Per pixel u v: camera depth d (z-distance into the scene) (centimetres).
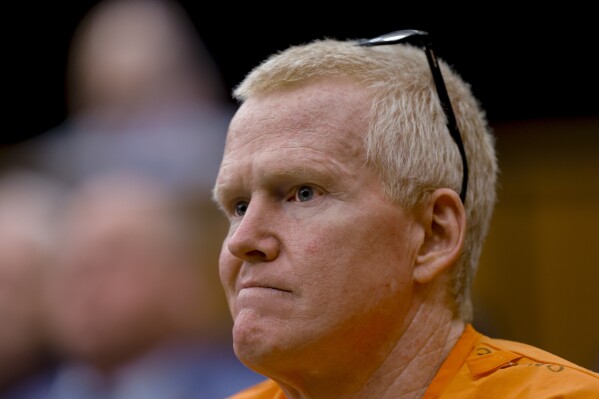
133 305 884
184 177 1232
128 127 1304
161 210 963
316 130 513
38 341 1002
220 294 1132
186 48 1382
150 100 1319
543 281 1189
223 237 1153
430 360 532
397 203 516
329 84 528
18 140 1828
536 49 1505
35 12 1812
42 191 1159
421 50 587
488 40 1520
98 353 888
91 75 1352
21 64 1823
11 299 994
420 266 527
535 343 1170
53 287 976
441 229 534
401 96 537
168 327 902
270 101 530
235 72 1655
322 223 502
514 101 1514
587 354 1152
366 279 504
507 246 1209
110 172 1255
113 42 1351
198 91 1362
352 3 1592
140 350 889
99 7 1477
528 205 1238
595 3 1488
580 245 1199
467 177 554
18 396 976
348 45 559
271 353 498
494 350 532
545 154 1269
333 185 507
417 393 526
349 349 508
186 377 898
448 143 548
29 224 1032
